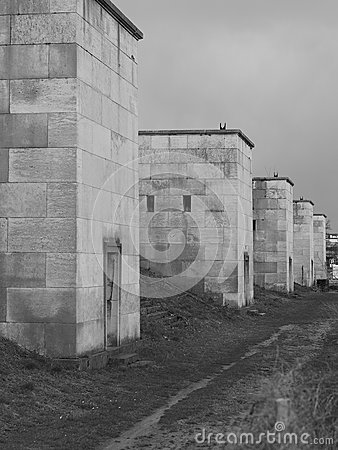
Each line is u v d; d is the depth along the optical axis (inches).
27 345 547.8
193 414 438.0
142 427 410.6
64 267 546.3
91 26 582.6
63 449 362.6
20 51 558.9
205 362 645.3
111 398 477.1
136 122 682.2
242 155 1154.7
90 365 552.4
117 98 634.8
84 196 561.6
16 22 560.1
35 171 553.0
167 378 558.3
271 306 1305.4
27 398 448.5
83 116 562.6
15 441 372.5
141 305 882.1
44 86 554.9
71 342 543.5
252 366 619.8
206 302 1070.4
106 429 401.4
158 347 691.4
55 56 554.9
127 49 662.5
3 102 558.6
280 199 1662.2
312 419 264.1
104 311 596.7
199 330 867.4
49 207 550.0
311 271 2201.0
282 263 1663.4
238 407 456.8
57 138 551.8
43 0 557.6
